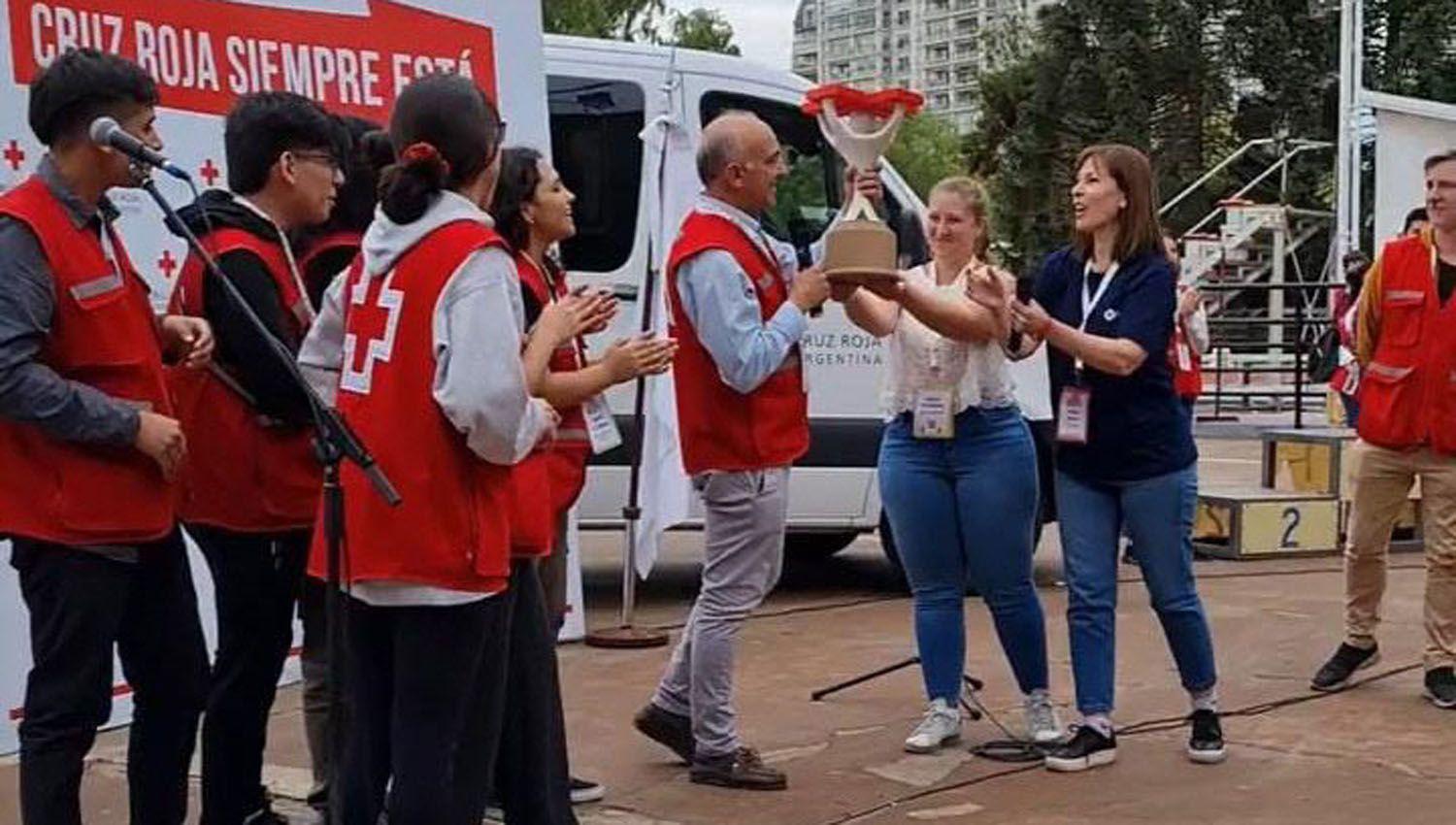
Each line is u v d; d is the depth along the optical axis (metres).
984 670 6.98
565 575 5.46
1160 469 5.38
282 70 6.27
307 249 4.57
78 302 3.78
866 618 8.17
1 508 3.81
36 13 5.55
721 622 5.20
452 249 3.33
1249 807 5.07
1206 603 8.45
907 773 5.46
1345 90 21.94
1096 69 39.19
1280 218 26.22
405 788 3.43
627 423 7.86
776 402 5.09
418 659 3.44
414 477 3.37
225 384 4.40
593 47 8.11
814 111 5.16
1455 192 6.24
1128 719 6.16
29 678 3.91
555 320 3.69
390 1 6.58
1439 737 5.90
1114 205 5.27
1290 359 22.47
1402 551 10.26
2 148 5.48
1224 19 39.25
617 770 5.50
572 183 7.93
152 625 4.09
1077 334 5.17
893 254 5.07
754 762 5.31
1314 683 6.62
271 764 5.62
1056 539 10.80
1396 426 6.30
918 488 5.57
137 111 3.83
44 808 3.85
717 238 4.92
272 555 4.54
